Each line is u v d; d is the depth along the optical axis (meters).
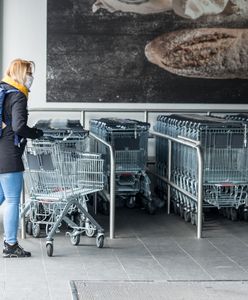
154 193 8.39
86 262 5.66
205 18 8.53
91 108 8.48
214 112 8.64
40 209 6.64
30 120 8.43
